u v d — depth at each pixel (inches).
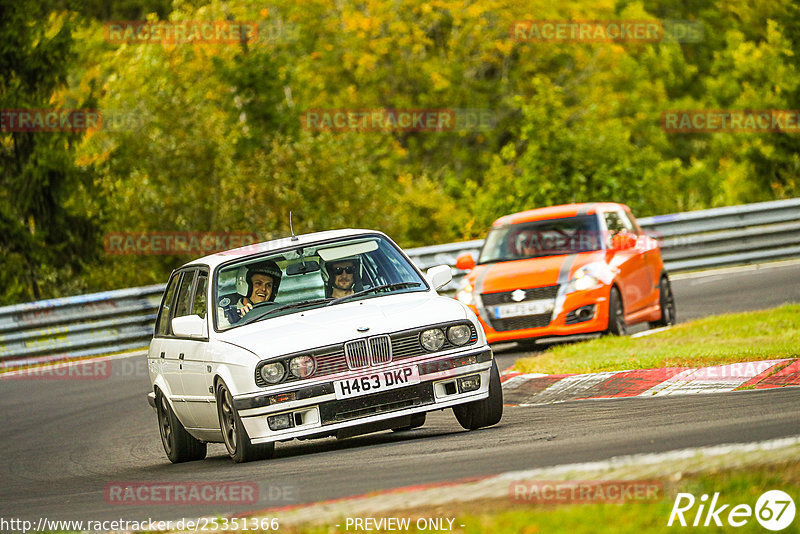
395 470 1071.6
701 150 7436.0
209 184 4367.6
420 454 1168.2
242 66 5310.0
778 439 958.4
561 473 877.8
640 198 4493.1
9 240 4480.8
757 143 5295.3
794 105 5428.2
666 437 1069.8
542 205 4446.4
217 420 1378.0
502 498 816.9
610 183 4414.4
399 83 6766.7
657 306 2416.3
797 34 5556.1
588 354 1878.7
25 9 4586.6
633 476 839.7
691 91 7573.8
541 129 4549.7
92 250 4608.8
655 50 7559.1
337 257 1441.9
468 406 1363.2
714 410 1251.8
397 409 1290.6
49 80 4618.6
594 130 4589.1
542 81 5236.2
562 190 4451.3
